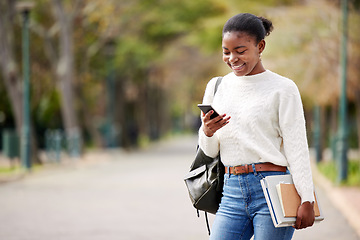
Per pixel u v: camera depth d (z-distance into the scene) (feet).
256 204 15.24
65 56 114.32
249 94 15.34
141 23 143.13
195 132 356.59
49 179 77.15
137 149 180.75
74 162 110.42
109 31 128.67
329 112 153.28
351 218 40.96
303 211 14.66
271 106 15.11
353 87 71.97
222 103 15.64
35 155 99.55
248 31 14.93
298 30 66.33
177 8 142.10
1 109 145.89
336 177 66.13
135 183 71.10
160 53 156.46
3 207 49.62
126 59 155.43
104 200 54.44
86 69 139.13
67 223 41.14
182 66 186.29
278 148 15.24
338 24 65.77
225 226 15.58
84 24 122.83
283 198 14.71
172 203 52.16
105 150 148.56
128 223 41.06
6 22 96.99
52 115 158.20
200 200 16.34
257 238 15.19
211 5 138.82
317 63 68.54
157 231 37.93
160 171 91.20
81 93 143.02
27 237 35.88
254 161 15.26
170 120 362.53
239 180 15.40
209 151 15.90
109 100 155.22
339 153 63.00
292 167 14.84
